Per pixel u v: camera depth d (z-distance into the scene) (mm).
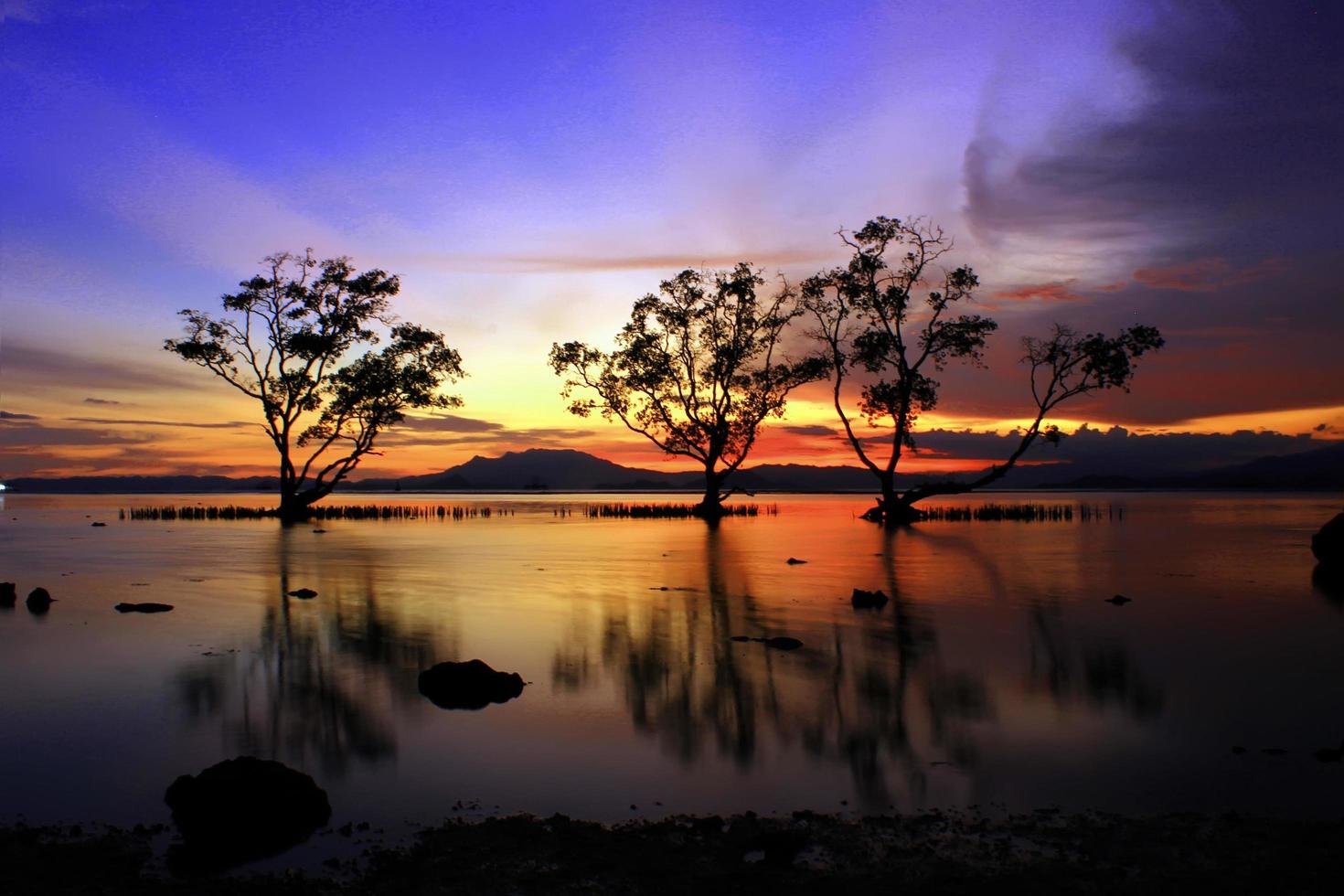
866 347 49219
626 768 8203
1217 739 8938
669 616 16859
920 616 16766
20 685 11492
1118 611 17406
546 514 70375
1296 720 9625
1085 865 5805
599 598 19469
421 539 40625
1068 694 10805
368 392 58094
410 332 58375
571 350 59281
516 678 11219
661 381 58562
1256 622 16016
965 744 8820
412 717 9938
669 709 10211
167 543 37844
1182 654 13133
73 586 21969
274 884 5730
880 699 10578
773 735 9180
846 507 88250
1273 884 5449
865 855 6043
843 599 19219
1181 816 6773
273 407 60125
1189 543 35531
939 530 46000
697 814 7047
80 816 7133
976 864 5855
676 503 105125
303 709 10312
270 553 32219
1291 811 6914
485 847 6297
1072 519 56906
